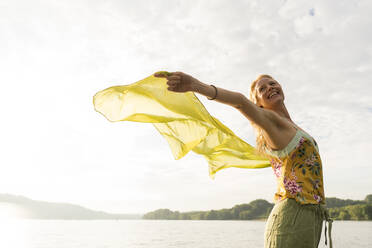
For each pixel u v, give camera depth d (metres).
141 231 66.38
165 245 31.11
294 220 1.75
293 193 1.82
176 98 2.15
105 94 2.11
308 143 1.89
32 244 31.88
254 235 49.91
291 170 1.87
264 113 1.77
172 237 45.06
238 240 38.31
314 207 1.79
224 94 1.60
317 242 1.82
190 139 2.35
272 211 1.93
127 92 2.14
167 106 2.18
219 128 2.27
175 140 2.37
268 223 1.90
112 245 30.98
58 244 31.81
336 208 146.75
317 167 1.88
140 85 2.14
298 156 1.87
